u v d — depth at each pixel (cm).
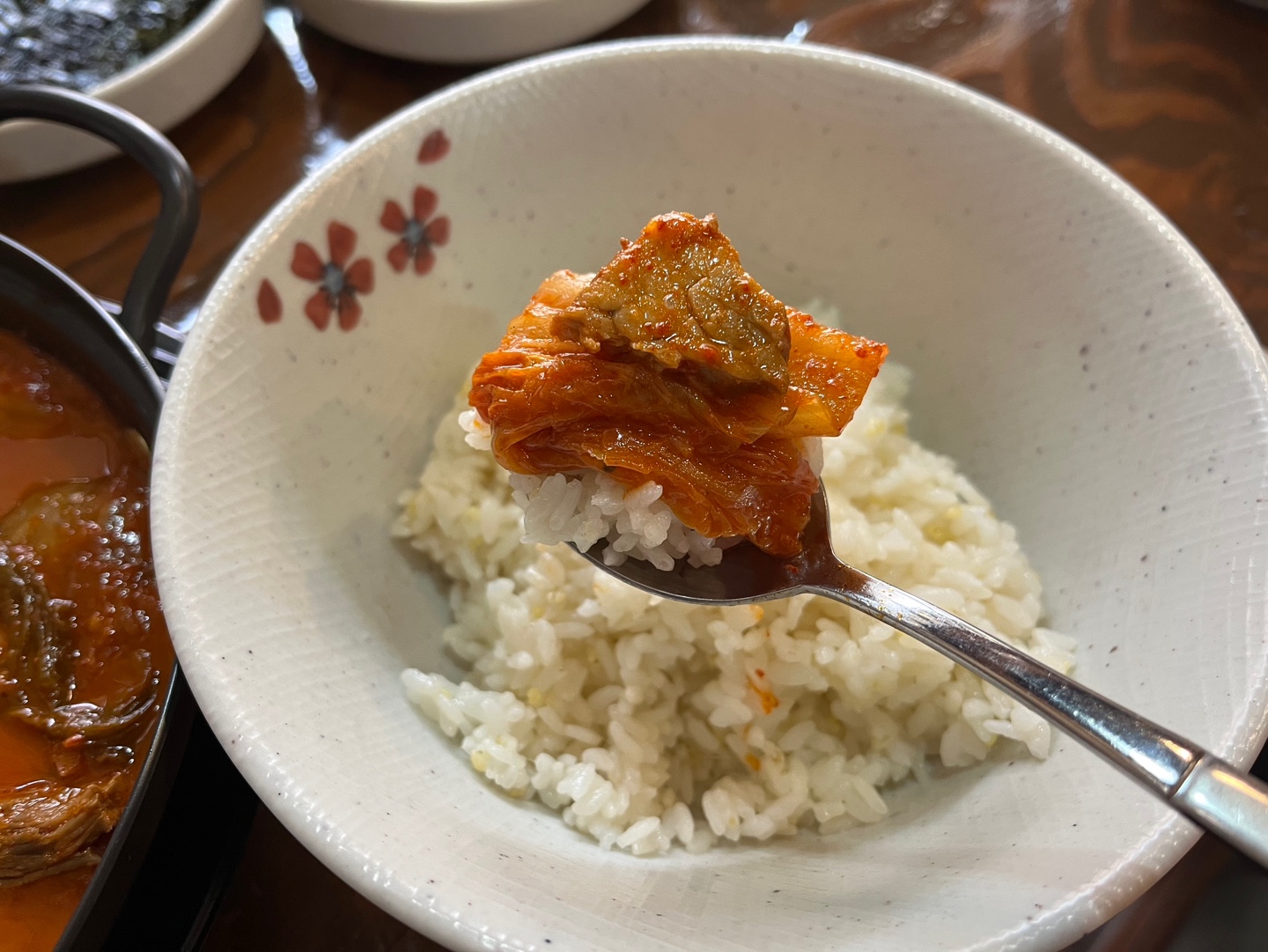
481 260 21
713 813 17
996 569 19
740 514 15
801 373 15
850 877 15
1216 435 16
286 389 18
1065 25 29
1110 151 26
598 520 16
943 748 18
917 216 21
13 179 25
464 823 15
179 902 15
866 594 15
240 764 13
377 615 18
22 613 17
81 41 27
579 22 28
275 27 30
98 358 18
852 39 29
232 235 25
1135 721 12
